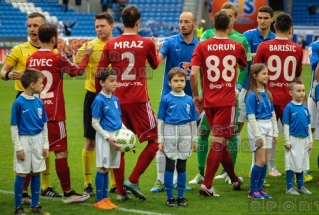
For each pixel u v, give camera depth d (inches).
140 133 422.0
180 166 402.0
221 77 424.8
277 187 459.8
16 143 365.1
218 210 388.2
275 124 426.0
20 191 371.6
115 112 398.0
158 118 403.5
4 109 895.1
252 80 420.5
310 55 495.2
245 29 1422.2
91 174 476.7
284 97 458.9
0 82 1269.7
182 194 403.5
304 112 430.3
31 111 369.7
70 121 794.2
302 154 430.3
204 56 425.4
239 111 492.4
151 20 1841.8
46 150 376.8
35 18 424.2
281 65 456.1
